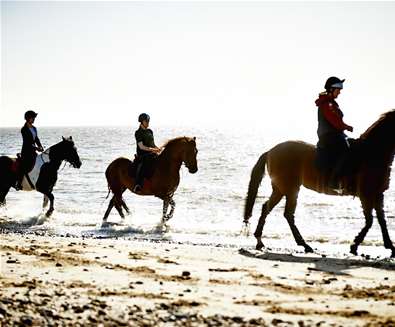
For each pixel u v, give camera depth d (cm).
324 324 655
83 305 704
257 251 1279
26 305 696
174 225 1883
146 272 956
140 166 1792
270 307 734
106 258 1095
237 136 19700
